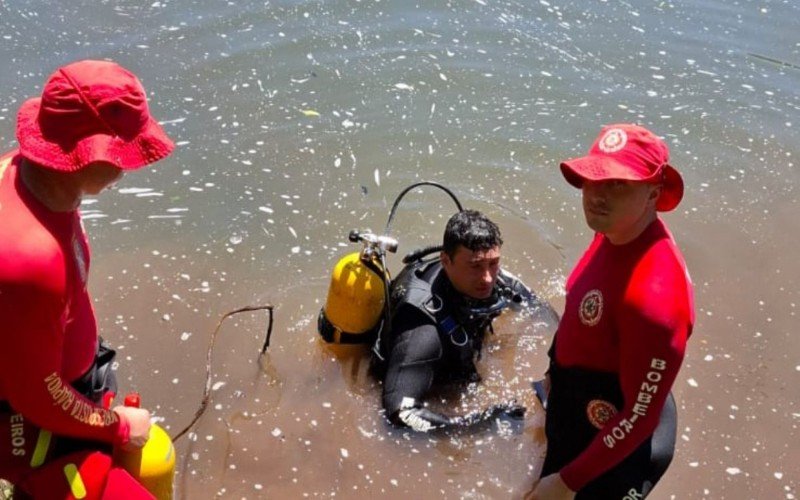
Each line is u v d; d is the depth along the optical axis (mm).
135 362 4445
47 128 2572
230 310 4789
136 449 3062
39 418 2723
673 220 5590
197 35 7066
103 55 6699
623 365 2979
